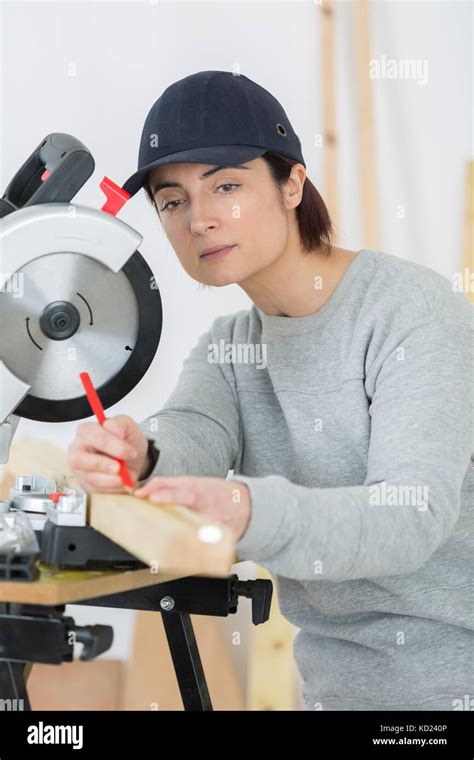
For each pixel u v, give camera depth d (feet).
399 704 4.35
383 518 3.21
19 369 3.96
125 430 3.68
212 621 8.41
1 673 3.22
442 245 8.86
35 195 3.91
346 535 3.09
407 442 3.59
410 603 4.28
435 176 8.89
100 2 8.72
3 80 8.63
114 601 4.10
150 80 8.78
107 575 3.23
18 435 8.61
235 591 4.09
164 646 8.27
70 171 3.94
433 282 4.24
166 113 4.25
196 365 5.15
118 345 4.10
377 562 3.17
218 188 4.24
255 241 4.28
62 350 4.01
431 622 4.31
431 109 8.89
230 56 8.83
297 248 4.51
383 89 8.89
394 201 8.87
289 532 3.00
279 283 4.53
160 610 4.06
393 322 4.17
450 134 8.91
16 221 3.73
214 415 4.83
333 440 4.45
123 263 3.89
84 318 4.02
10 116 8.64
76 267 3.90
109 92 8.75
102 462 3.35
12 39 8.64
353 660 4.48
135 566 3.46
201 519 2.79
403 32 8.89
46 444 5.86
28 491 4.21
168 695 8.13
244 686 8.50
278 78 8.83
